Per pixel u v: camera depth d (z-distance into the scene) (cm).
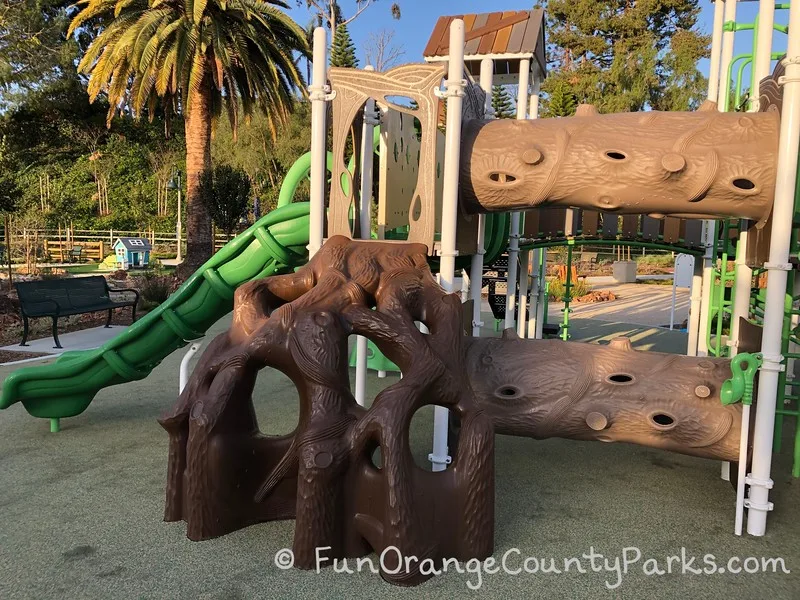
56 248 2345
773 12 428
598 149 335
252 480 307
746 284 431
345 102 372
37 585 253
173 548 285
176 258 2644
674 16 3253
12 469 388
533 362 360
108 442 442
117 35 1405
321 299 311
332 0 3094
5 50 1523
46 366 458
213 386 299
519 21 630
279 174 3600
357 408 291
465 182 359
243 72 1527
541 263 929
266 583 256
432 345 296
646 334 1020
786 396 412
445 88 374
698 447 328
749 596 252
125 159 3509
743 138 318
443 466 355
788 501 351
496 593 252
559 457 424
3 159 1403
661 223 688
